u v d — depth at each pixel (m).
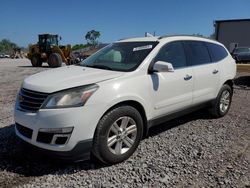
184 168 3.96
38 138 3.71
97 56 5.23
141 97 4.24
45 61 25.22
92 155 3.91
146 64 4.46
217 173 3.83
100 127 3.77
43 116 3.62
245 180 3.67
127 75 4.19
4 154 4.29
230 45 34.69
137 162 4.11
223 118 6.40
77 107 3.60
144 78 4.34
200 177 3.73
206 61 5.77
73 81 3.85
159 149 4.57
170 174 3.79
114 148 4.00
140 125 4.26
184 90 5.07
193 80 5.25
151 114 4.50
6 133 5.18
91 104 3.67
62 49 24.17
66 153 3.63
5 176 3.69
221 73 6.09
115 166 3.99
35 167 3.93
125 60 4.70
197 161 4.18
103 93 3.79
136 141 4.25
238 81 12.38
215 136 5.23
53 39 25.12
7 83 12.13
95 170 3.87
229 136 5.24
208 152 4.50
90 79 3.91
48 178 3.66
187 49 5.36
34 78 4.23
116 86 3.94
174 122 6.04
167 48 4.93
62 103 3.61
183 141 4.95
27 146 3.93
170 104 4.82
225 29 36.50
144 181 3.61
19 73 17.66
